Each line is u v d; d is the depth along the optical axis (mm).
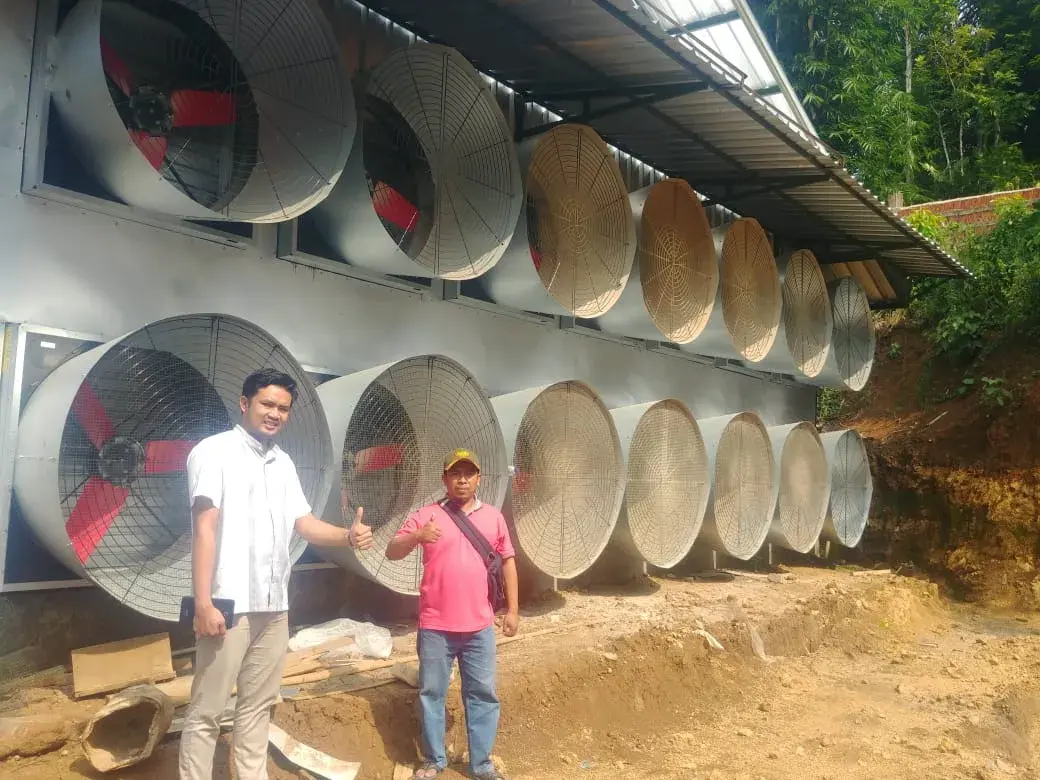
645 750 6758
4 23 6039
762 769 6398
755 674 8805
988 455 15570
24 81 6117
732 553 11992
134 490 6039
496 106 8703
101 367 5926
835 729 7430
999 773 6469
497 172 8672
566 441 9375
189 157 7012
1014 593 14180
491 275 9609
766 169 12875
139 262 6727
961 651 10805
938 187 32344
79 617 6164
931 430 16688
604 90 10492
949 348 18016
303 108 7121
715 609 9828
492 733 5527
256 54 7246
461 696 5973
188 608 4203
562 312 9688
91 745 4785
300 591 7668
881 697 8508
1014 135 36500
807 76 32125
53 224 6234
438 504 5668
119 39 6730
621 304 11039
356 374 7598
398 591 7434
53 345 6145
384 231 7488
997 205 18781
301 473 6699
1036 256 17172
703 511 11070
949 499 15672
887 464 16719
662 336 11383
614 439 9773
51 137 6348
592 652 7453
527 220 9477
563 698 6852
